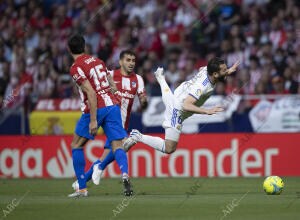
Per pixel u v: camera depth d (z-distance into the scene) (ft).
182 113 89.66
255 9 174.09
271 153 127.13
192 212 67.51
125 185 81.35
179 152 129.29
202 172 128.57
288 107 131.44
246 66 161.79
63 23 185.78
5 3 197.67
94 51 176.76
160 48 172.14
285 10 170.60
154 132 134.82
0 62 180.55
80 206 72.90
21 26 188.14
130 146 90.94
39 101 142.82
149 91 152.76
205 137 128.77
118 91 96.73
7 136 135.64
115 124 82.84
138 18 178.19
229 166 127.75
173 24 180.14
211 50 171.73
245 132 132.26
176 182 111.96
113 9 187.52
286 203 73.31
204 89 84.38
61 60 169.48
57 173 133.28
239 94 145.38
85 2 189.67
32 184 110.63
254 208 69.51
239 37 168.04
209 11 177.37
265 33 168.96
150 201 77.10
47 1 196.13
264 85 146.92
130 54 96.99
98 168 86.84
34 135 134.92
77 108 139.33
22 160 134.92
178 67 168.66
